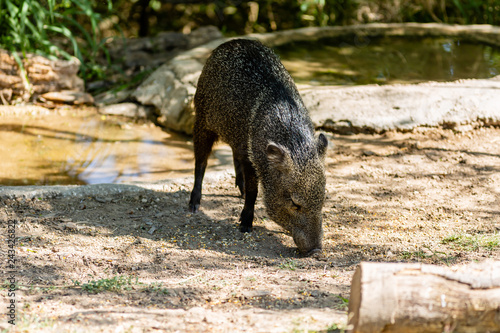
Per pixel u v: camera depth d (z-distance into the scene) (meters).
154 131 8.47
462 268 3.62
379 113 7.87
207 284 4.33
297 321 3.50
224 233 5.57
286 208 5.07
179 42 11.66
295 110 5.22
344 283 4.36
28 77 8.99
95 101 9.38
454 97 7.92
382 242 5.27
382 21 13.84
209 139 6.21
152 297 4.07
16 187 6.04
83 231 5.39
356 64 9.75
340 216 5.88
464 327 3.02
